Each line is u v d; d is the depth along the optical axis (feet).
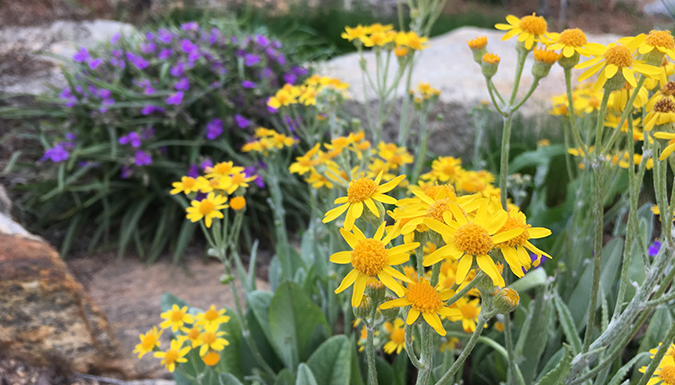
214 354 0.91
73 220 1.96
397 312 0.58
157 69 2.17
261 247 2.05
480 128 1.73
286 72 2.34
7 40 2.77
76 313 1.20
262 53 2.24
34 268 1.16
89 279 1.75
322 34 4.74
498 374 1.02
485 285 0.55
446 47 3.15
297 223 2.15
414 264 1.25
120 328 1.45
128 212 1.97
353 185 0.62
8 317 1.14
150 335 0.93
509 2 7.13
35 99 2.22
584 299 1.05
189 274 1.80
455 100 2.20
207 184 0.96
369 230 1.06
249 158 2.04
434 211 0.57
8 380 1.12
